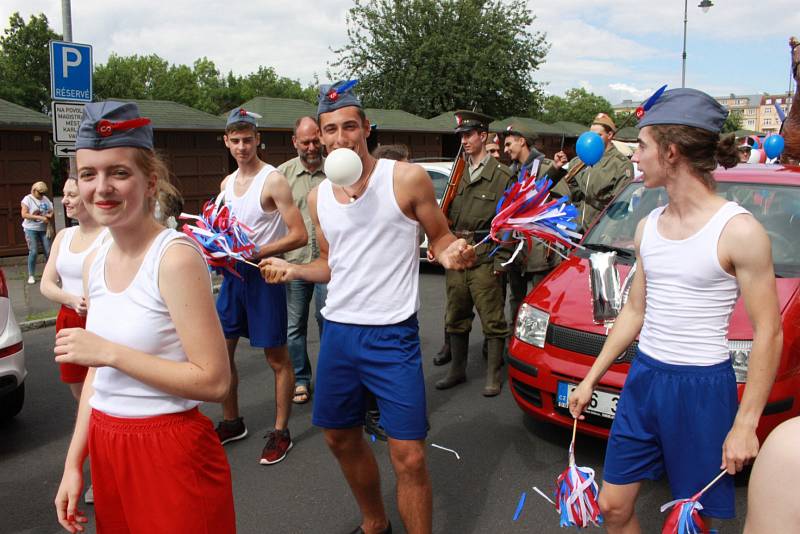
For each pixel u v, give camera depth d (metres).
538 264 5.59
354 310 2.64
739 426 2.02
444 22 33.19
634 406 2.26
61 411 4.86
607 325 3.50
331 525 3.26
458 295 5.04
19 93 39.25
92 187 1.74
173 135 16.22
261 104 19.72
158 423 1.83
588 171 5.93
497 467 3.81
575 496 2.29
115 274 1.85
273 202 3.91
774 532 1.25
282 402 3.96
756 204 4.11
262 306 3.84
